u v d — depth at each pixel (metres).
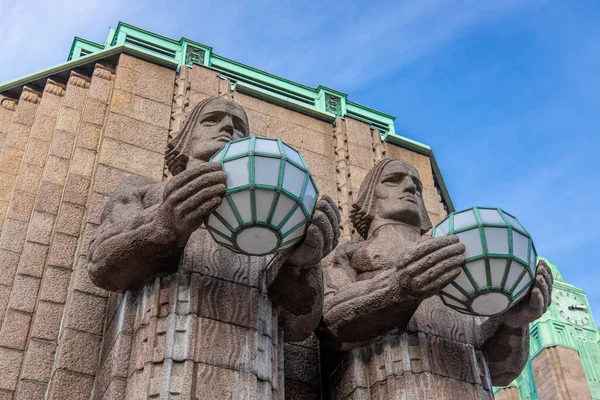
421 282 6.71
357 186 11.48
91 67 10.74
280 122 11.80
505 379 8.09
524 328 7.61
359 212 8.84
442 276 6.50
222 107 8.04
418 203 8.85
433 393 7.07
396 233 8.46
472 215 6.57
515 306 7.31
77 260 7.95
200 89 11.15
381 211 8.69
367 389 7.41
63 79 10.64
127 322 6.61
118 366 6.30
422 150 12.75
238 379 6.15
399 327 7.50
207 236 7.04
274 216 5.63
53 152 9.40
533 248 6.59
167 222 6.23
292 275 6.70
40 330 7.49
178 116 10.40
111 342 6.81
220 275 6.79
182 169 7.92
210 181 5.78
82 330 7.30
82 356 7.14
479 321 8.01
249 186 5.59
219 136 7.79
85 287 7.61
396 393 7.12
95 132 9.73
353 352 7.65
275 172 5.65
